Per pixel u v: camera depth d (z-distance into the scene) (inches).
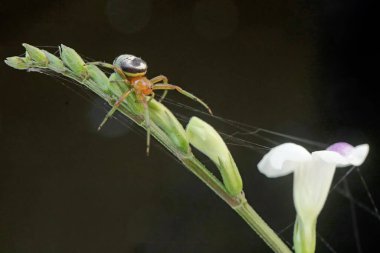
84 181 15.8
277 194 14.5
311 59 15.5
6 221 15.8
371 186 13.9
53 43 15.8
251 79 15.7
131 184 15.6
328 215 13.9
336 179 14.0
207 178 7.8
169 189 15.4
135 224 15.4
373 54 14.8
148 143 7.7
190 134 7.7
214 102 15.5
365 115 14.5
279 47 15.7
